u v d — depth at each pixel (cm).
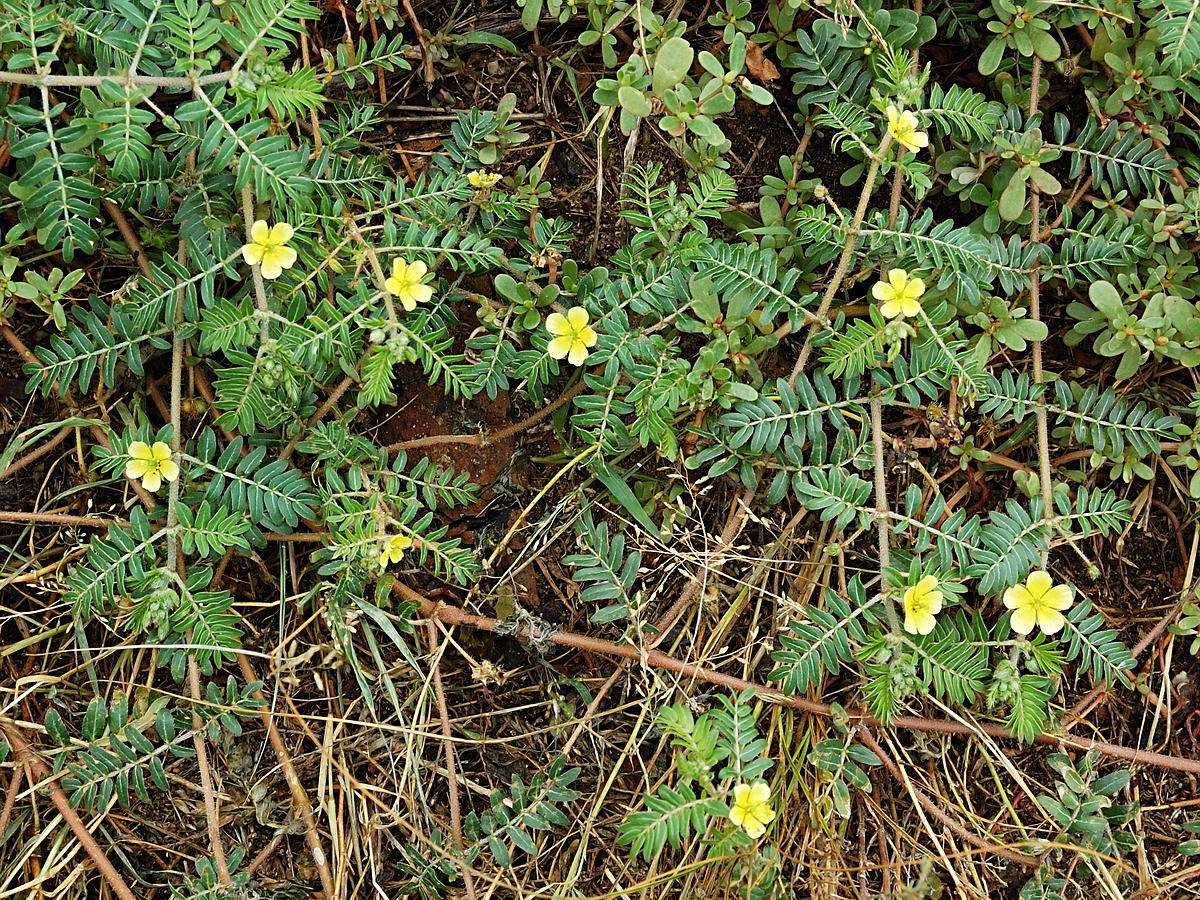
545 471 48
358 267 43
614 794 47
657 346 45
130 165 41
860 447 45
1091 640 45
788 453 45
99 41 42
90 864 45
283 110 42
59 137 41
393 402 43
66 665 46
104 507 46
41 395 46
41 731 45
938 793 47
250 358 42
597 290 45
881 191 48
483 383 45
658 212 45
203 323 42
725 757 44
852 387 45
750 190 48
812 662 44
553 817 45
